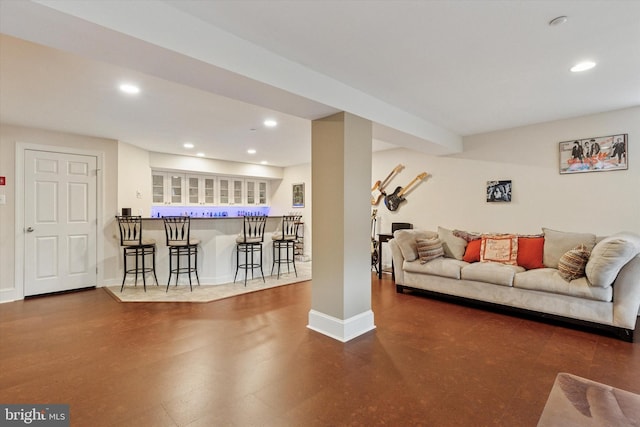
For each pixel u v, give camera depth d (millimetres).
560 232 3664
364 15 1827
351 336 2857
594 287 2885
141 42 1667
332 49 2227
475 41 2113
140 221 4355
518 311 3383
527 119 3877
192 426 1672
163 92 2961
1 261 3943
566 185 3855
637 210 3414
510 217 4289
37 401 1876
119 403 1858
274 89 2316
